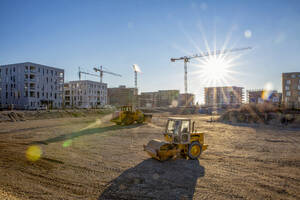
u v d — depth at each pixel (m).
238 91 130.38
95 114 44.66
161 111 67.06
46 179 6.91
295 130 21.17
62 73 66.06
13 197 5.45
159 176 7.21
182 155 9.77
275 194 5.82
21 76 53.91
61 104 65.38
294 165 8.72
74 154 10.42
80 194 5.74
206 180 6.85
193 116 48.09
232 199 5.46
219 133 18.89
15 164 8.62
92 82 80.06
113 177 7.09
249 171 7.86
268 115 28.77
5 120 27.45
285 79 60.25
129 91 128.12
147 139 15.12
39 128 21.34
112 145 12.82
